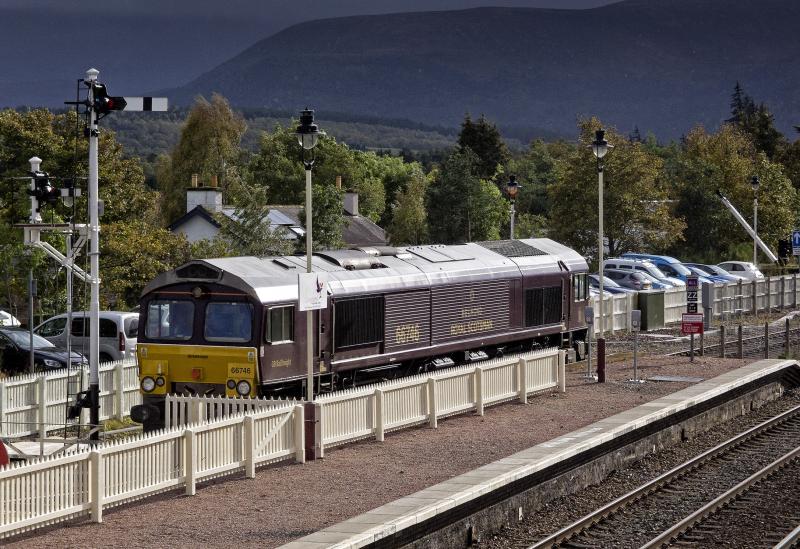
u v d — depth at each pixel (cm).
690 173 11762
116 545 2114
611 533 2603
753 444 3859
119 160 6581
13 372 4416
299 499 2511
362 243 10538
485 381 3831
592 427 3431
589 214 9506
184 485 2575
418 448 3147
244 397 3594
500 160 18150
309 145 3272
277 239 7438
